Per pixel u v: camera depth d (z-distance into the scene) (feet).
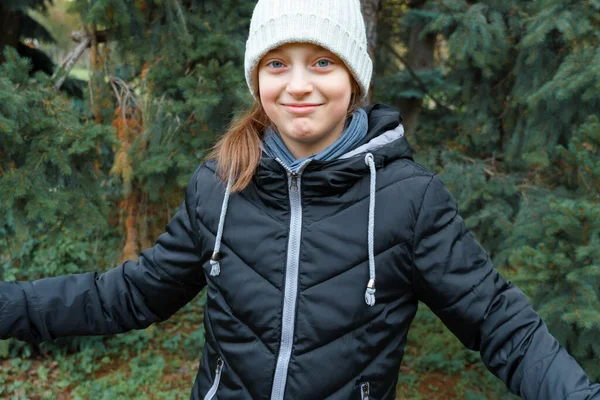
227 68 10.24
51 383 12.55
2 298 4.77
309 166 4.36
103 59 11.30
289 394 4.36
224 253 4.64
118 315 5.03
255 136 4.74
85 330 5.00
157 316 5.16
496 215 10.26
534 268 7.45
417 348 14.02
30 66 8.94
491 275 4.34
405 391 12.24
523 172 10.93
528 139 10.09
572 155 7.79
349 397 4.34
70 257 14.28
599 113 9.08
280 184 4.48
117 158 10.77
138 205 11.73
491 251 10.80
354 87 4.68
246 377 4.49
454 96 12.12
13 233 9.63
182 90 11.07
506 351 4.05
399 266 4.34
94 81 11.14
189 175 10.65
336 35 4.19
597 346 7.63
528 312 4.12
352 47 4.31
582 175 8.09
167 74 11.07
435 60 17.17
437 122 13.51
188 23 11.45
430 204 4.34
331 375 4.32
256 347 4.47
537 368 3.84
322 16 4.15
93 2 10.37
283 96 4.32
